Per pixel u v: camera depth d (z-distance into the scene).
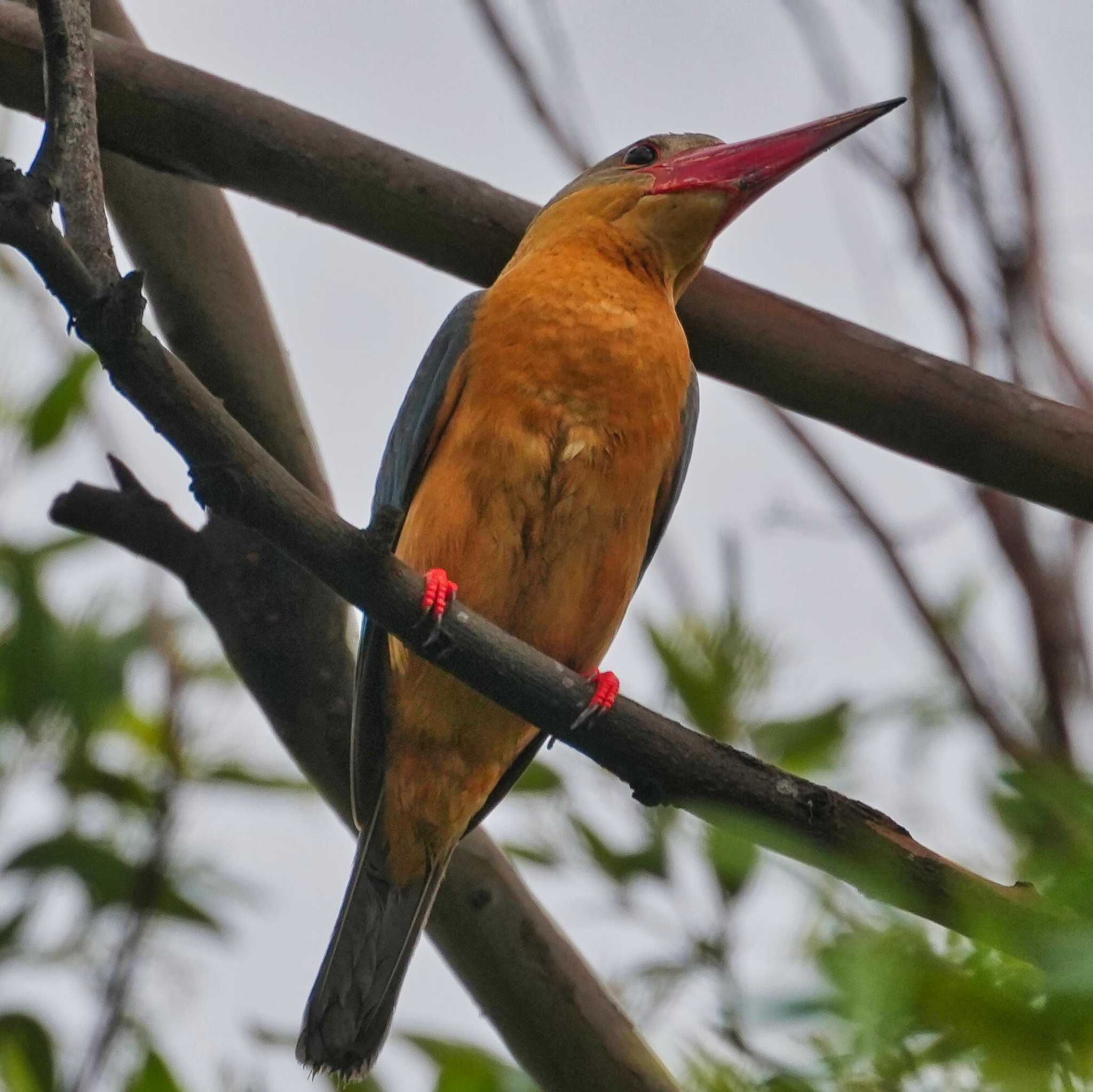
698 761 6.96
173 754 9.01
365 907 8.81
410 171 8.23
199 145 8.13
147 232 8.56
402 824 8.97
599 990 7.79
